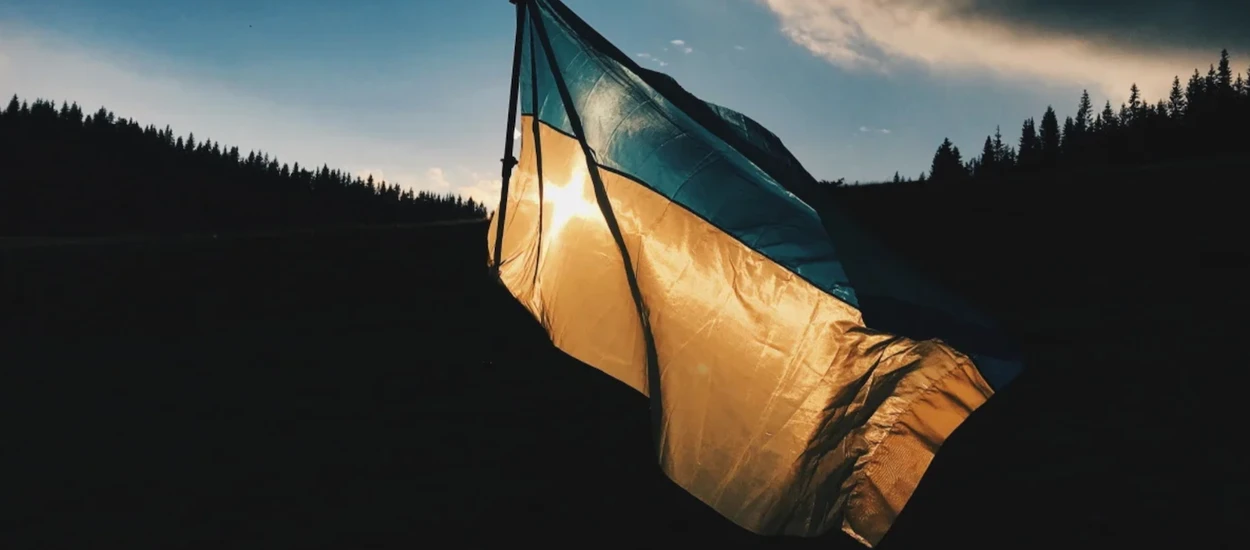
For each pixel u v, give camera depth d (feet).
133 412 40.96
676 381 16.10
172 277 86.07
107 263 92.53
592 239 17.57
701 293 16.29
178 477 31.30
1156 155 258.16
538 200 18.94
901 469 15.53
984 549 22.97
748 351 16.01
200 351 56.03
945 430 15.72
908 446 15.64
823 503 15.58
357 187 515.91
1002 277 65.46
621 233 17.10
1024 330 48.57
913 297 18.99
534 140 18.85
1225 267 60.64
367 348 54.75
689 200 16.76
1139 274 61.57
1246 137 242.37
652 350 16.47
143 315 71.56
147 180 432.25
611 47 18.60
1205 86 274.57
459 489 29.14
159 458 33.63
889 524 15.37
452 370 47.62
